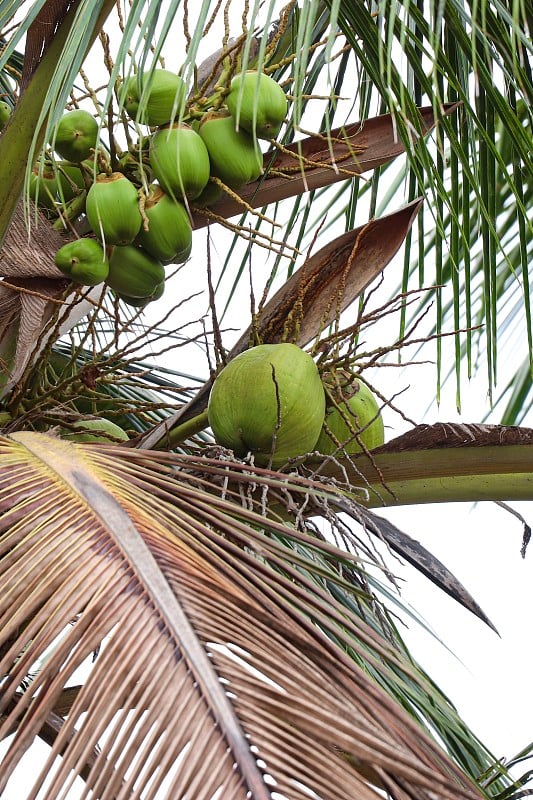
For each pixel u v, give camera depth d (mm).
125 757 2352
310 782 2344
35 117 3227
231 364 3227
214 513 2738
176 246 3289
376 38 3359
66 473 2725
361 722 2451
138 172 3332
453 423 3227
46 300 3324
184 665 2424
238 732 2361
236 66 3373
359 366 3262
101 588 2516
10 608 2521
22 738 2387
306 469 3221
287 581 2637
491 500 3297
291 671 2471
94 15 2996
